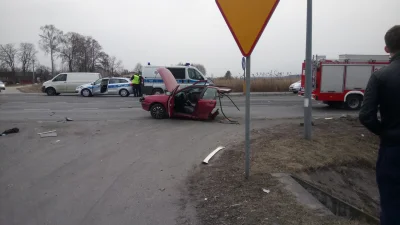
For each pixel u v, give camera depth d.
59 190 5.24
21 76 93.75
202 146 8.12
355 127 10.79
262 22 4.73
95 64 82.81
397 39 2.84
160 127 11.03
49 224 4.09
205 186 5.32
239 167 6.14
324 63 16.98
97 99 23.98
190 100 13.00
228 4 4.79
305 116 8.52
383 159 2.84
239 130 10.30
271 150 7.33
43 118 13.33
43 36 74.88
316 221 3.98
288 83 33.00
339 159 7.30
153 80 22.92
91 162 6.82
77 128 10.81
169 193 5.09
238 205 4.50
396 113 2.79
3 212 4.44
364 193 6.66
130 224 4.09
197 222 4.11
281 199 4.61
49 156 7.29
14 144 8.48
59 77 29.70
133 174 6.02
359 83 17.02
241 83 32.84
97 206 4.62
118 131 10.28
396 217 2.71
